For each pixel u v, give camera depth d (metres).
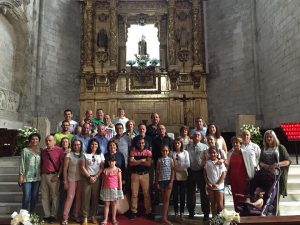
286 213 5.54
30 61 11.42
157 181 5.22
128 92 13.48
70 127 6.59
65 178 5.09
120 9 14.16
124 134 6.00
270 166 4.69
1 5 9.77
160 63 14.00
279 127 9.55
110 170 5.07
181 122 13.19
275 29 10.30
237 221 3.68
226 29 13.16
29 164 5.12
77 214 5.21
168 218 5.46
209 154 5.01
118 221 5.20
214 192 4.89
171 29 13.79
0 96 9.80
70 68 13.31
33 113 11.51
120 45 14.10
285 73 9.66
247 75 12.12
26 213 3.80
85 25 13.70
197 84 13.45
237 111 12.37
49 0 12.61
